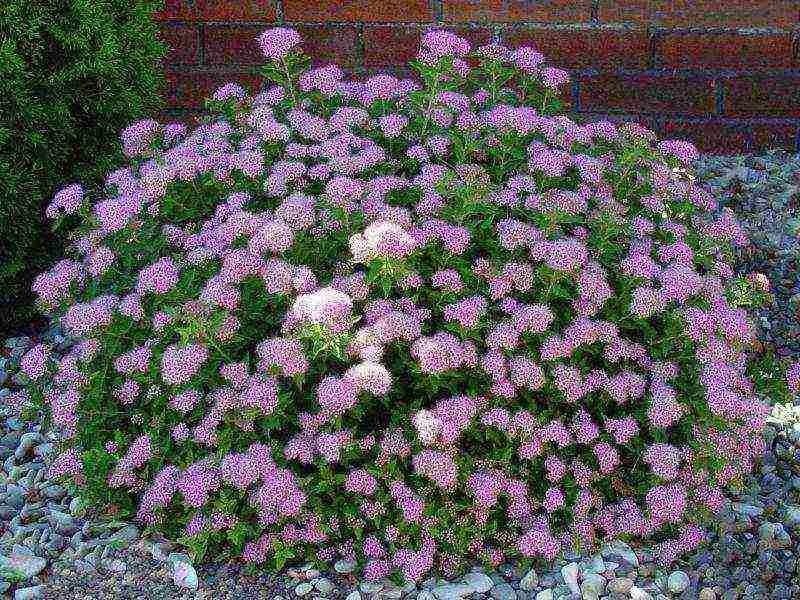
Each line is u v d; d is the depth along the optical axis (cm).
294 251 108
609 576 104
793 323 148
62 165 145
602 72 182
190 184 118
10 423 133
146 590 103
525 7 178
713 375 104
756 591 103
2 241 141
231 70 181
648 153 123
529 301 109
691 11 179
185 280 109
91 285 115
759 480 121
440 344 99
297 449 100
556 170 116
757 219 168
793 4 178
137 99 148
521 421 101
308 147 117
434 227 106
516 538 104
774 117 185
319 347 98
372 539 102
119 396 111
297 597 102
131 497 112
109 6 142
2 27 133
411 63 128
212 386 106
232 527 101
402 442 102
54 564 107
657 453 101
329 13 178
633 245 114
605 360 109
